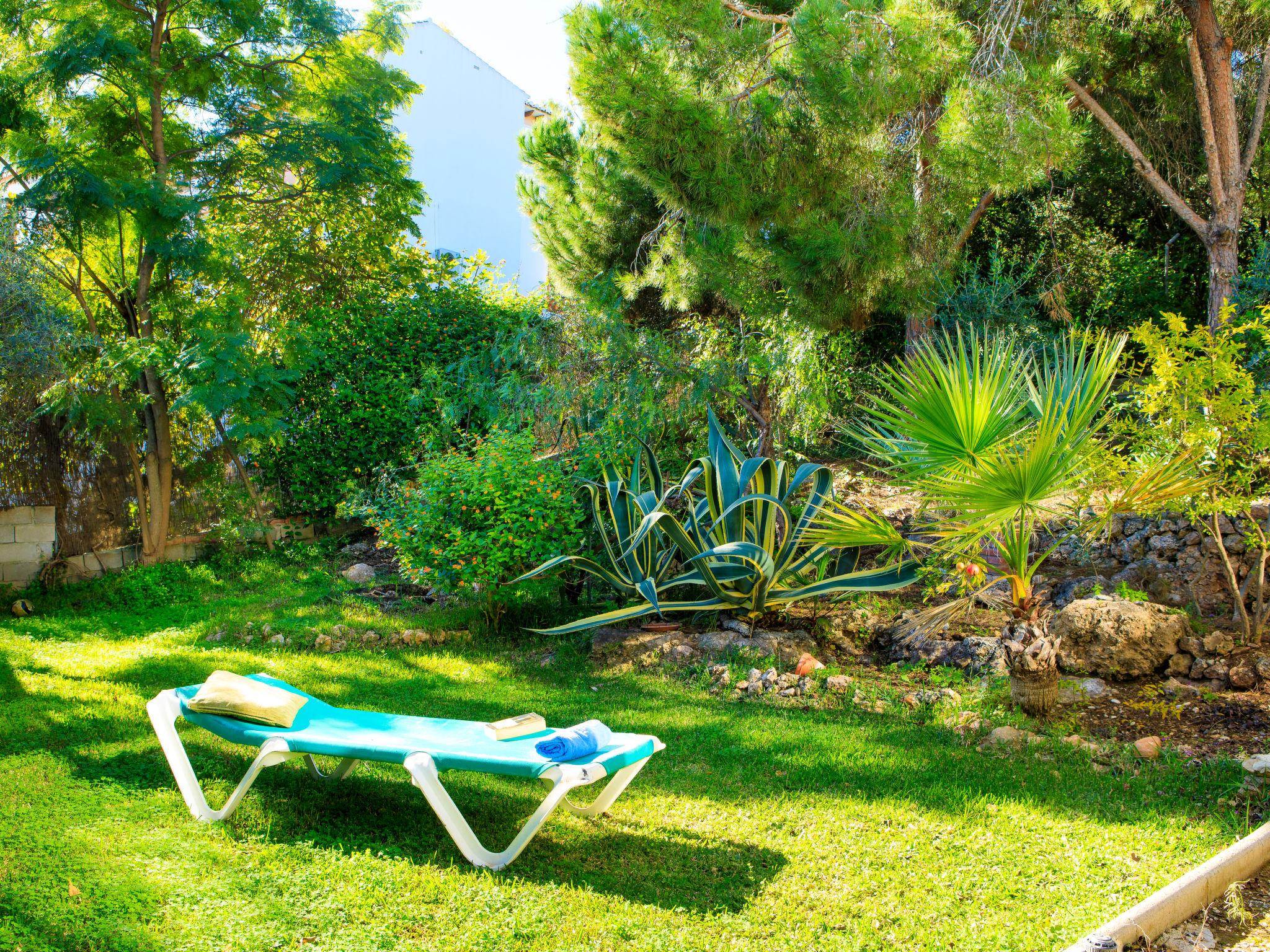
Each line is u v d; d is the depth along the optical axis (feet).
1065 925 11.06
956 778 15.80
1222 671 19.79
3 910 10.84
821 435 37.29
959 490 17.04
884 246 28.17
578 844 13.50
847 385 35.65
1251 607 23.02
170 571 34.60
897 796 15.06
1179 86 41.98
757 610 25.26
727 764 16.70
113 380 33.45
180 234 34.50
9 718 18.57
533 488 26.63
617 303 35.91
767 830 13.93
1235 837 13.32
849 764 16.51
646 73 27.27
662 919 11.26
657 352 32.76
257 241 44.29
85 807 14.01
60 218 32.12
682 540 24.68
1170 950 10.61
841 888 12.08
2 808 13.89
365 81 42.70
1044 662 18.26
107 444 36.01
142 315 35.60
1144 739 16.97
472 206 79.92
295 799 14.75
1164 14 38.06
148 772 15.74
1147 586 24.88
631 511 26.89
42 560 33.94
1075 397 17.85
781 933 10.94
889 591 26.99
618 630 26.45
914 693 20.67
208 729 14.57
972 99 28.27
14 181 33.09
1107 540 27.22
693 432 34.63
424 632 26.86
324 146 40.32
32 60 33.65
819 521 21.58
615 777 14.03
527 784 15.98
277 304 45.91
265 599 31.89
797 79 27.76
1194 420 19.29
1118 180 49.44
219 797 14.75
